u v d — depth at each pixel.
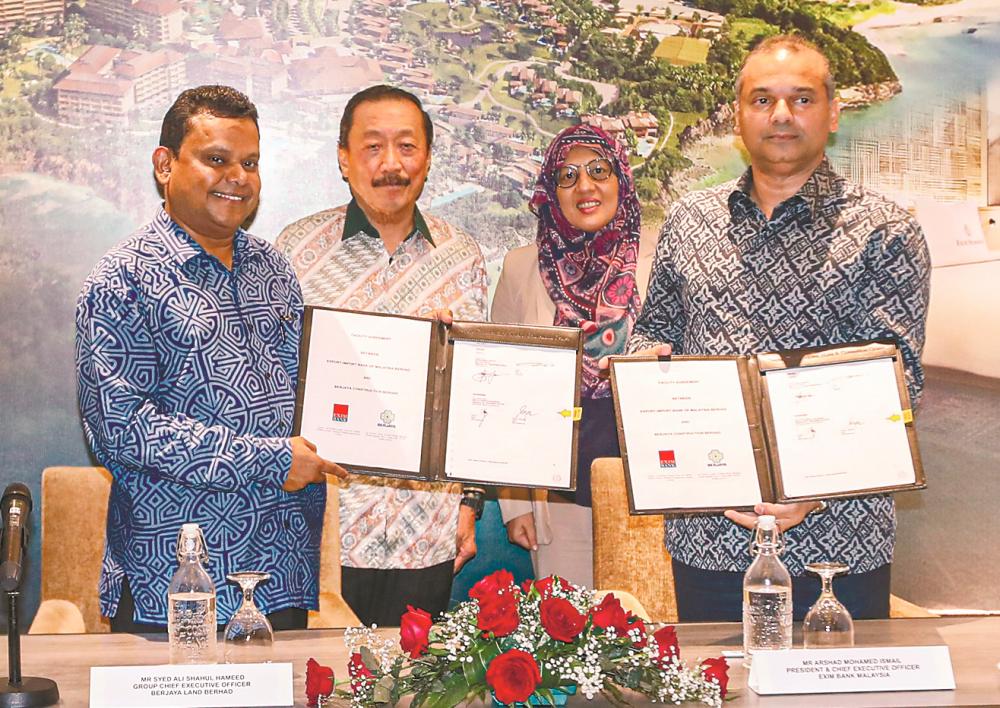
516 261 3.74
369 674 1.65
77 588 3.08
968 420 3.89
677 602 2.67
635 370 2.30
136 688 1.67
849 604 2.50
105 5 3.62
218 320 2.28
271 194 3.71
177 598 1.80
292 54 3.71
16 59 3.58
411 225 3.47
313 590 2.39
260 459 2.16
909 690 1.72
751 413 2.27
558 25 3.78
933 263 3.91
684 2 3.82
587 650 1.58
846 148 3.88
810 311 2.50
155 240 2.30
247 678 1.68
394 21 3.73
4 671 1.85
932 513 3.88
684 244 2.66
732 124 3.85
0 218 3.58
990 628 2.12
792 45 2.54
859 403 2.26
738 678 1.80
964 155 3.87
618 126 3.81
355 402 2.38
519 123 3.77
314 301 3.39
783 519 2.32
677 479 2.25
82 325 2.19
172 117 2.34
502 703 1.56
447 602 3.37
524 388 2.37
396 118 3.37
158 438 2.13
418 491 3.32
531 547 3.63
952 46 3.89
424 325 2.41
